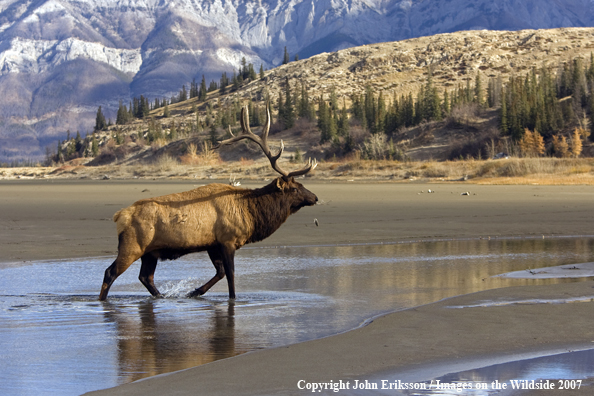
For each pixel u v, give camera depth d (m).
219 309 34.62
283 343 27.12
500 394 20.17
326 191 165.38
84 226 79.56
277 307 34.94
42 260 53.66
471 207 107.81
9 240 66.12
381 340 26.89
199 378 22.03
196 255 58.34
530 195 138.50
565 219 87.06
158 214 37.81
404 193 152.62
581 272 45.38
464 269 47.69
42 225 80.81
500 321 30.14
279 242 65.81
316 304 35.59
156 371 23.31
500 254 56.06
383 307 34.50
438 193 150.50
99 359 24.97
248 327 30.17
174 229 37.88
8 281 43.81
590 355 24.53
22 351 26.17
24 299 37.62
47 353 25.88
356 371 22.66
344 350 25.42
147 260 39.03
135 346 26.88
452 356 24.48
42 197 147.88
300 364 23.59
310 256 55.81
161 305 35.91
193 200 38.72
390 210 102.56
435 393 20.33
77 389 21.34
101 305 35.94
